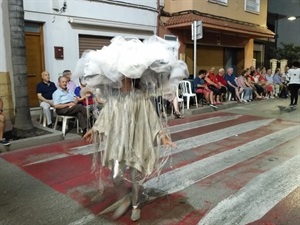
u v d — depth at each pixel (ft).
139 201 11.02
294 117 30.40
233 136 22.16
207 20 40.63
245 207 11.35
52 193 12.57
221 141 20.66
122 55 9.62
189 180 13.84
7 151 18.25
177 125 26.00
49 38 28.94
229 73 40.29
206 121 27.99
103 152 10.79
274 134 22.84
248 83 42.29
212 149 18.71
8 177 14.29
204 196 12.26
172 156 17.21
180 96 32.71
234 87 39.75
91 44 32.91
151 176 13.55
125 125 10.09
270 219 10.53
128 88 10.11
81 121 21.12
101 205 11.53
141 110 10.20
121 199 11.39
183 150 18.42
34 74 28.45
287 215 10.80
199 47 46.24
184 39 42.68
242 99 41.01
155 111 10.46
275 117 30.40
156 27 39.29
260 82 45.91
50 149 18.66
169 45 10.47
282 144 19.93
